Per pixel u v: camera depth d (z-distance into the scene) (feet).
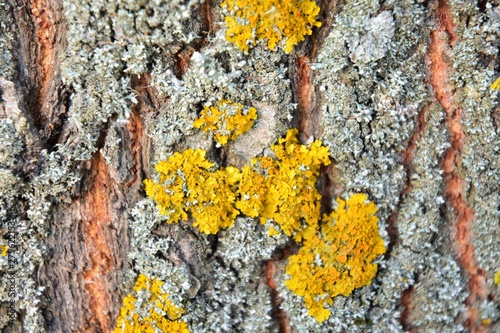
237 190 1.16
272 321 1.20
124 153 1.15
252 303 1.19
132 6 1.10
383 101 1.15
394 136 1.16
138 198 1.16
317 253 1.18
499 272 1.20
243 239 1.16
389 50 1.14
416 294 1.20
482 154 1.17
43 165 1.14
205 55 1.12
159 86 1.13
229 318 1.18
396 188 1.17
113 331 1.17
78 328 1.19
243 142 1.15
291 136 1.15
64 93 1.14
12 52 1.16
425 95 1.16
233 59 1.13
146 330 1.16
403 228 1.18
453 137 1.18
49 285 1.18
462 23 1.15
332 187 1.18
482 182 1.18
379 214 1.17
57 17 1.15
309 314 1.18
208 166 1.15
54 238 1.17
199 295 1.18
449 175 1.18
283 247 1.18
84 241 1.17
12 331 1.18
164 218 1.15
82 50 1.12
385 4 1.13
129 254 1.16
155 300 1.16
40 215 1.15
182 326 1.16
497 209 1.18
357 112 1.15
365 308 1.19
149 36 1.11
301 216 1.16
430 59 1.16
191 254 1.17
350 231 1.17
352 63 1.14
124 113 1.13
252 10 1.11
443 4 1.15
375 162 1.16
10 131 1.13
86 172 1.15
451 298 1.20
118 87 1.13
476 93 1.16
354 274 1.17
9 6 1.15
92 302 1.19
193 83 1.13
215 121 1.14
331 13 1.14
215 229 1.16
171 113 1.14
